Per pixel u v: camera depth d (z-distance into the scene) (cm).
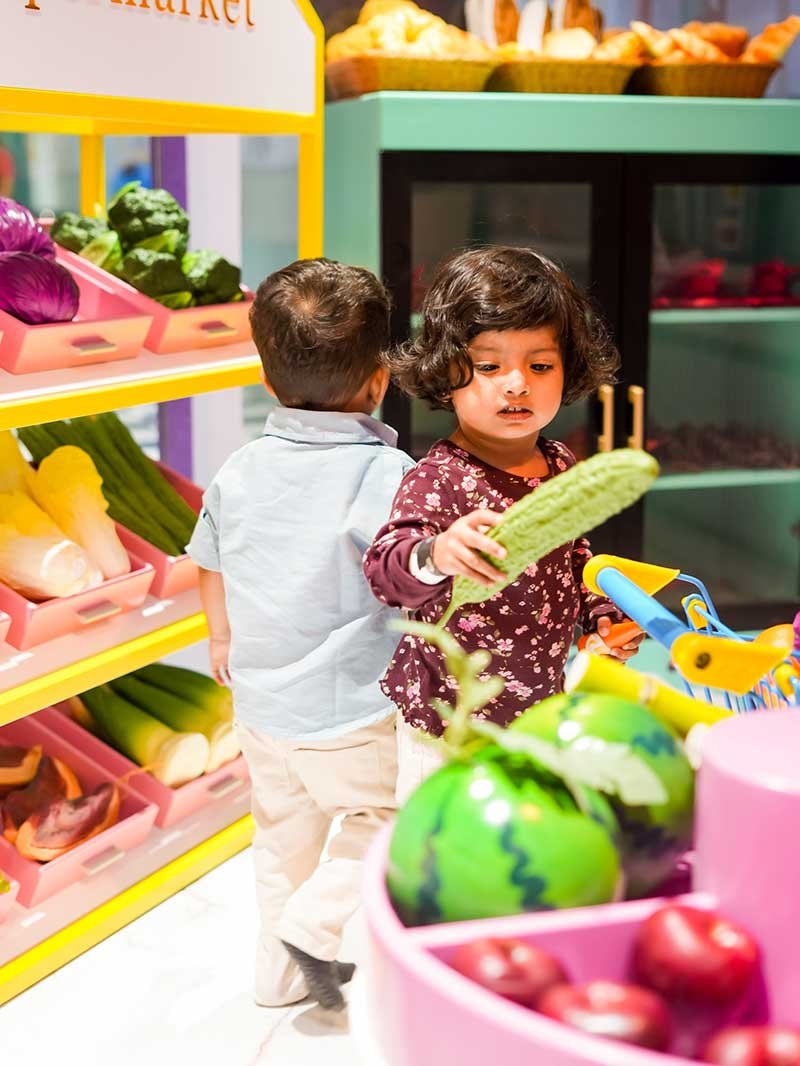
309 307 172
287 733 174
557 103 271
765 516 328
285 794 180
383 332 180
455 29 275
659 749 64
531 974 56
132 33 188
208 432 338
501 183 272
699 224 298
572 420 303
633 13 322
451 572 94
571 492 75
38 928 196
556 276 146
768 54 286
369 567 124
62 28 175
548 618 154
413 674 154
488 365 140
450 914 61
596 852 61
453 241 277
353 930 200
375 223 271
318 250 242
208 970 195
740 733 61
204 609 195
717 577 328
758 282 306
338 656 172
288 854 182
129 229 230
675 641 80
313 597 171
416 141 266
